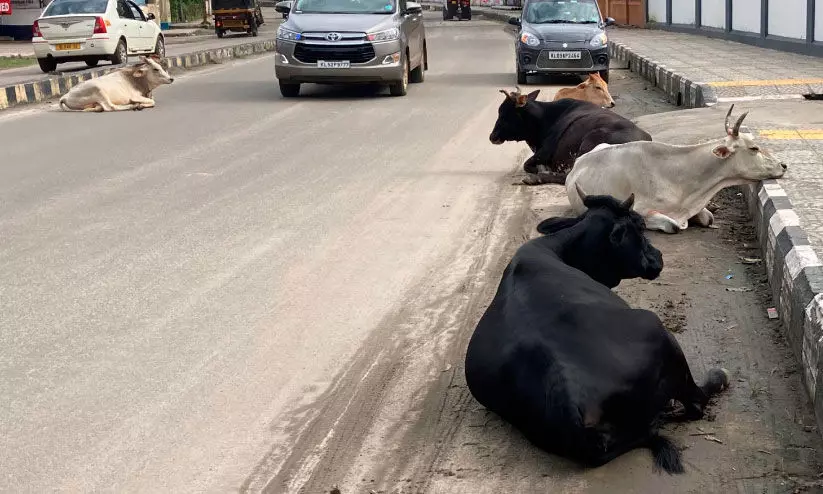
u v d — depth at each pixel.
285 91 18.19
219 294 6.86
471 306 6.51
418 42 19.69
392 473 4.38
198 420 4.96
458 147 12.35
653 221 7.72
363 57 17.47
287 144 12.88
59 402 5.18
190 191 10.11
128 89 17.17
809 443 4.47
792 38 22.06
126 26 23.33
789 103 13.63
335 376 5.46
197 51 27.77
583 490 4.14
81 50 22.38
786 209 6.89
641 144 7.77
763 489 4.11
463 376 5.40
